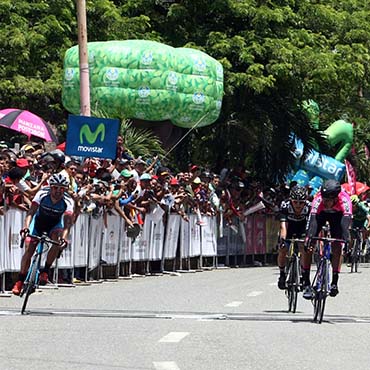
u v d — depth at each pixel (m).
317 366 17.25
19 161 30.47
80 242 33.25
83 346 18.95
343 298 31.14
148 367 16.70
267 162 56.59
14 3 53.59
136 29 56.06
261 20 54.03
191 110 45.28
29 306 26.06
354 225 47.69
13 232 29.17
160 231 39.72
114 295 29.69
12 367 16.53
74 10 55.50
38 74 53.03
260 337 20.78
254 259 51.09
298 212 26.61
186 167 56.22
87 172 35.22
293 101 55.56
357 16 59.12
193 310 26.02
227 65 52.12
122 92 44.00
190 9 55.97
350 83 58.00
